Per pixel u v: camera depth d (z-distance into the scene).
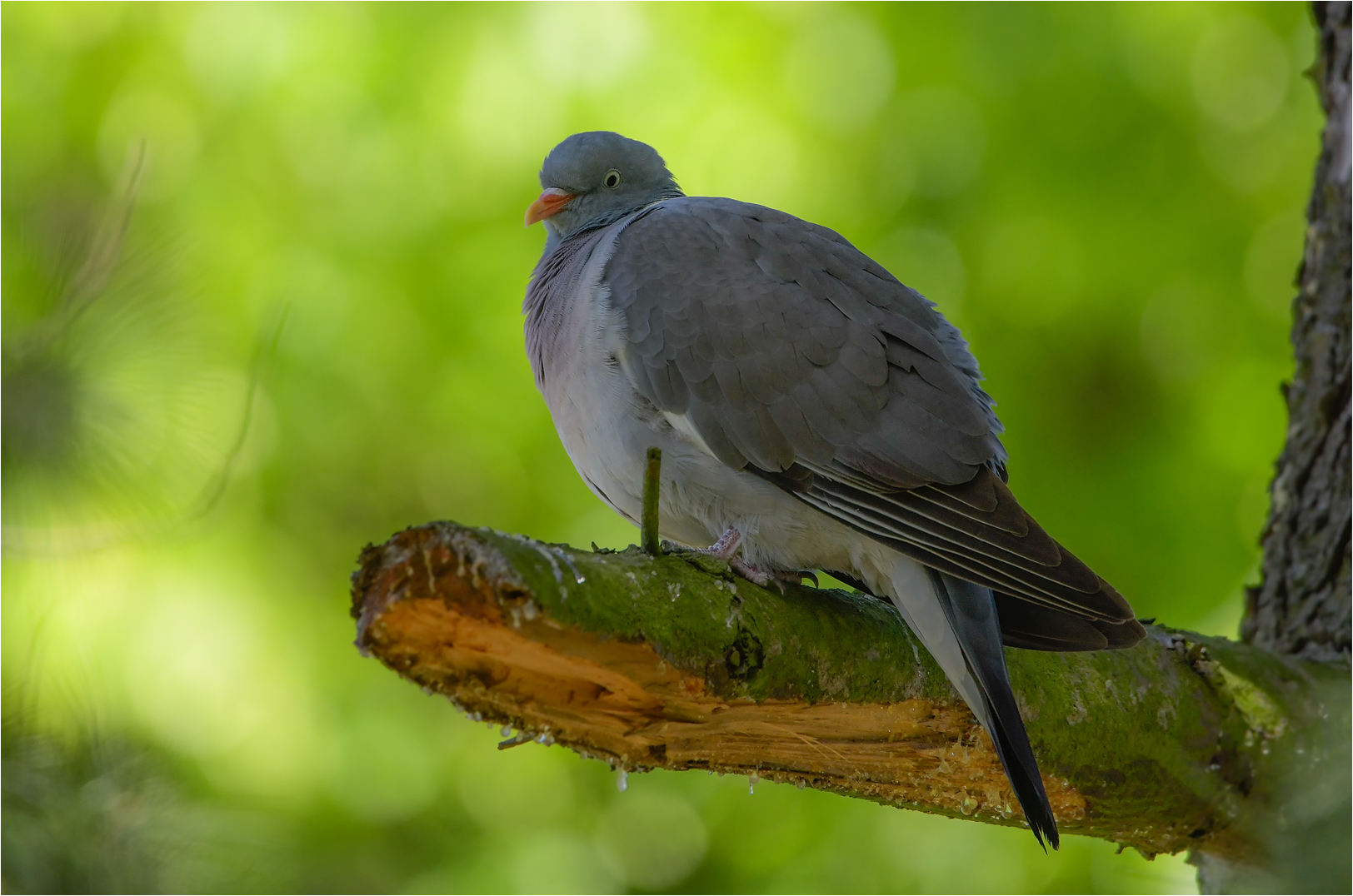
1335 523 7.34
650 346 6.50
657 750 5.33
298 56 12.14
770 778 5.83
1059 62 11.70
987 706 5.59
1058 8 11.80
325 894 10.86
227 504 11.55
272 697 11.34
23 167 11.78
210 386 8.95
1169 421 11.71
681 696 4.96
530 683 4.76
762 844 11.70
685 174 11.87
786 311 6.42
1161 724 6.45
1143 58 11.83
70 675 7.68
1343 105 7.62
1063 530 11.43
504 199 12.02
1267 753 6.62
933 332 6.76
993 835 10.82
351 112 12.12
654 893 11.65
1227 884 7.27
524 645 4.53
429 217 12.10
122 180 8.17
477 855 11.57
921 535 5.86
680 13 12.21
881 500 6.04
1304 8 11.92
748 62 12.01
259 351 8.54
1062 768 6.23
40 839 6.72
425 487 12.34
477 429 12.22
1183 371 11.80
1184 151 11.79
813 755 5.75
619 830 11.97
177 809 7.36
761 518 6.41
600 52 12.12
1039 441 11.57
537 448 12.12
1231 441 11.45
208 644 11.17
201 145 12.16
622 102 12.02
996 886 10.69
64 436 7.61
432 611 4.34
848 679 5.44
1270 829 6.64
